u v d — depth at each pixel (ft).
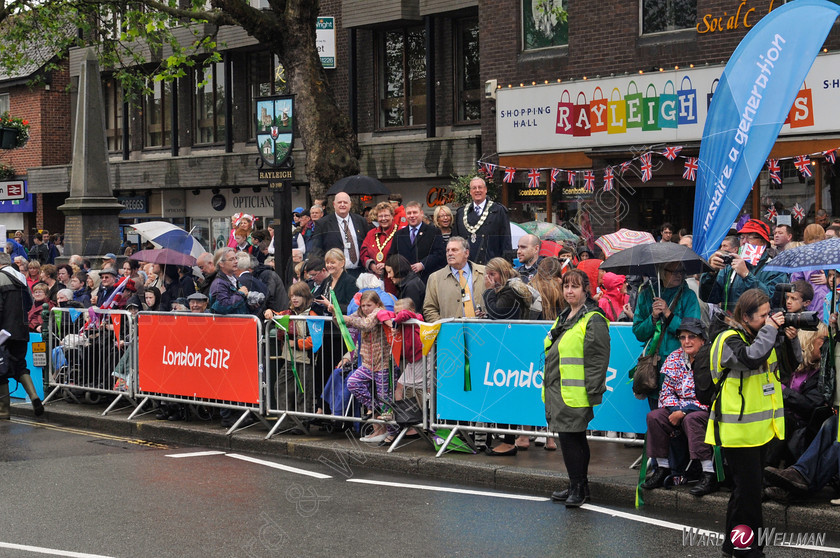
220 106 92.58
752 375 20.18
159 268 41.19
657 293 25.31
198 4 54.85
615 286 32.09
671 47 55.77
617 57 57.82
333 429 33.68
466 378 29.35
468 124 72.43
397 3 73.26
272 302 36.65
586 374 24.40
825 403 23.73
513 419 28.55
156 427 35.96
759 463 20.16
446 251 32.35
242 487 27.27
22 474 29.25
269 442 32.71
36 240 89.04
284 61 55.26
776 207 52.70
